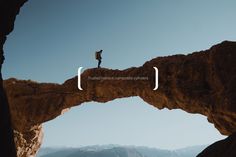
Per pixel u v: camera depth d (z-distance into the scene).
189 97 29.14
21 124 36.62
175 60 30.77
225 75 26.58
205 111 29.31
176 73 30.08
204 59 28.95
